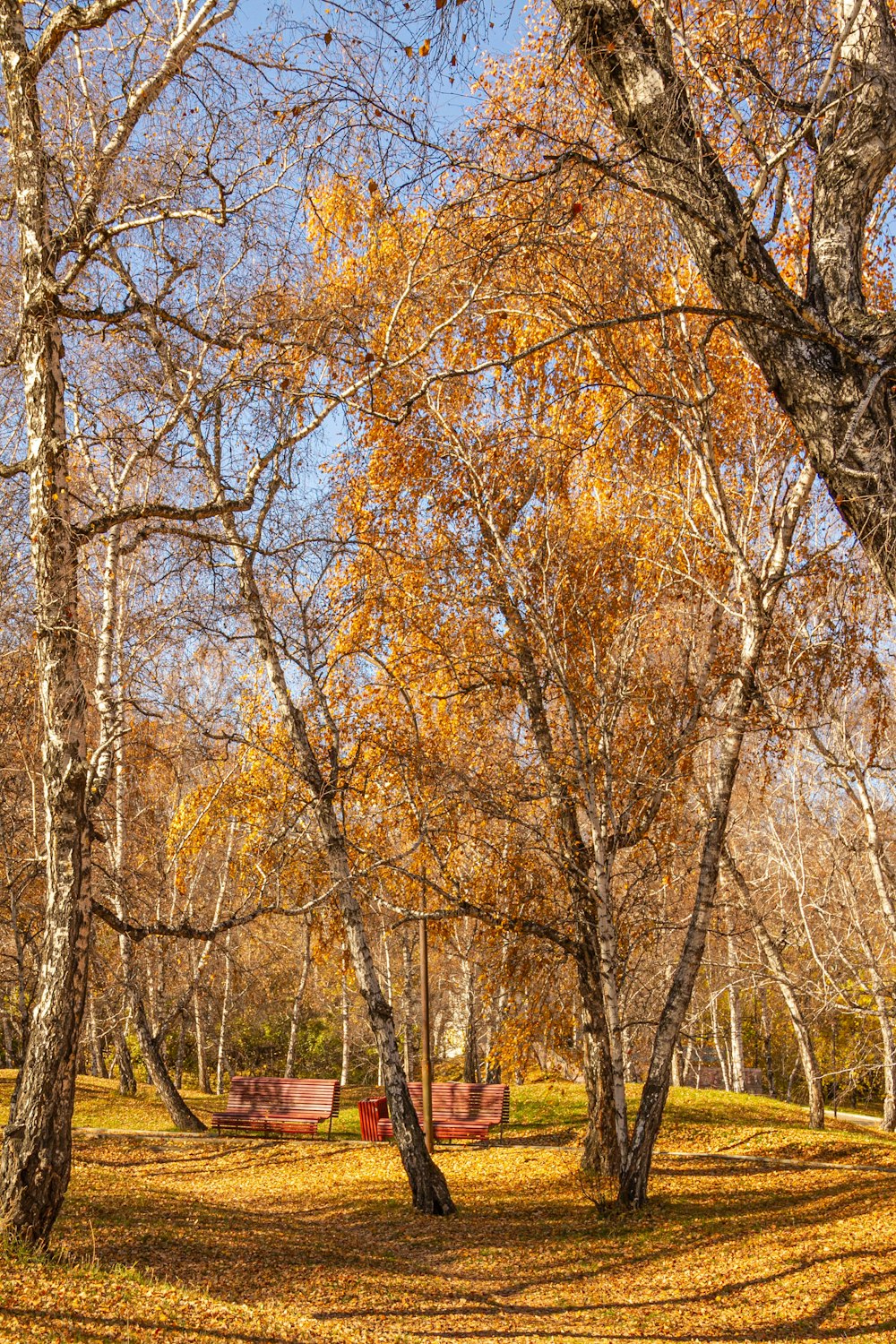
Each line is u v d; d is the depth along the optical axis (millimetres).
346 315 10516
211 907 27484
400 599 15070
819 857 23375
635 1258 11805
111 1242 10297
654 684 15383
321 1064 42281
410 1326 8859
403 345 12961
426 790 14805
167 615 10773
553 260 11375
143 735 12250
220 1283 9367
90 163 8992
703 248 6449
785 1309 9789
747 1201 14484
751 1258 11578
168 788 20984
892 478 5672
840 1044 32156
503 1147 19438
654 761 15273
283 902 14500
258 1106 21828
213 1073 41844
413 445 15039
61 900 8188
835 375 5879
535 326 14203
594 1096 16484
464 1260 11867
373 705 14984
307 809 13656
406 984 29922
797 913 23219
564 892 16547
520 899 15836
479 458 15344
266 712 14125
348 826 16094
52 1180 7777
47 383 8797
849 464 5793
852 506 5848
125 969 21750
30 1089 7844
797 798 21875
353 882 13953
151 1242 10633
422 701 15750
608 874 14594
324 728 13750
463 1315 9461
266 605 12359
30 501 8742
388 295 11250
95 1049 35812
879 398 5770
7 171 9086
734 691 13844
